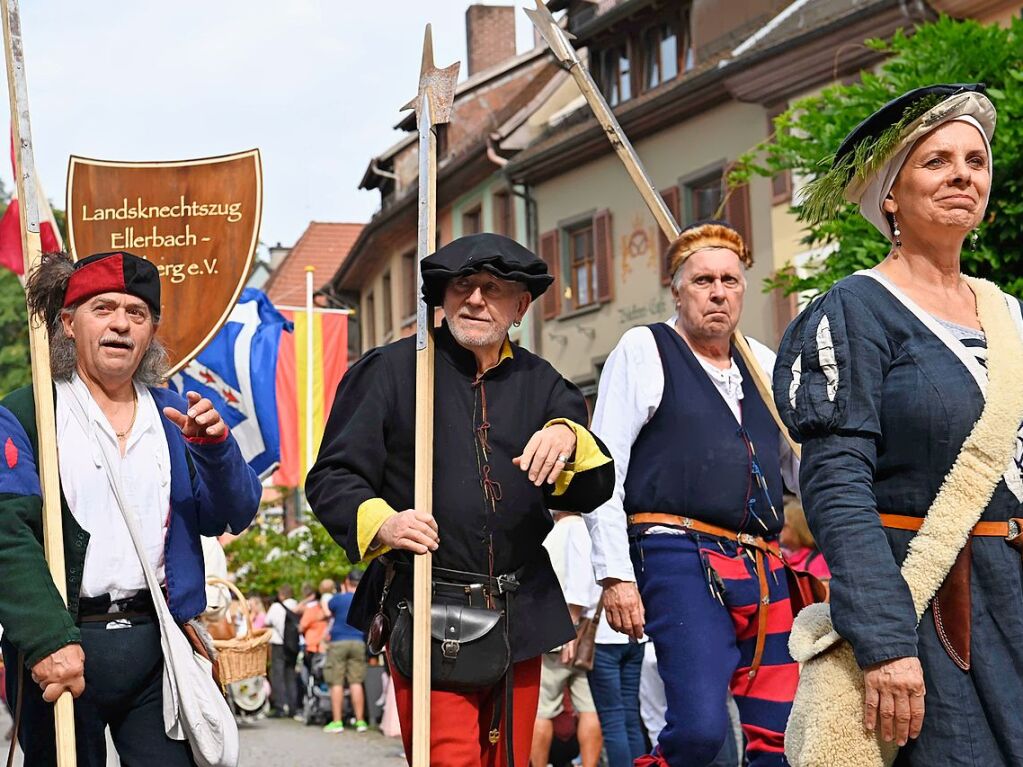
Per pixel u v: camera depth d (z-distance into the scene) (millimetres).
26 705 4020
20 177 4277
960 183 3451
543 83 30781
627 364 5238
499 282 4207
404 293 36906
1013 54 9531
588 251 27547
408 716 4164
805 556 8469
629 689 7703
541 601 4266
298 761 12094
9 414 4035
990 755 3217
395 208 34469
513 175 28750
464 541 4184
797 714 3375
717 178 23453
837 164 3650
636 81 26250
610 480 4184
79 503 4043
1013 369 3334
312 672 17438
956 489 3285
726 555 5070
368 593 4340
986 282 3543
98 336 4121
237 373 10047
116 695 4035
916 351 3377
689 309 5293
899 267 3545
